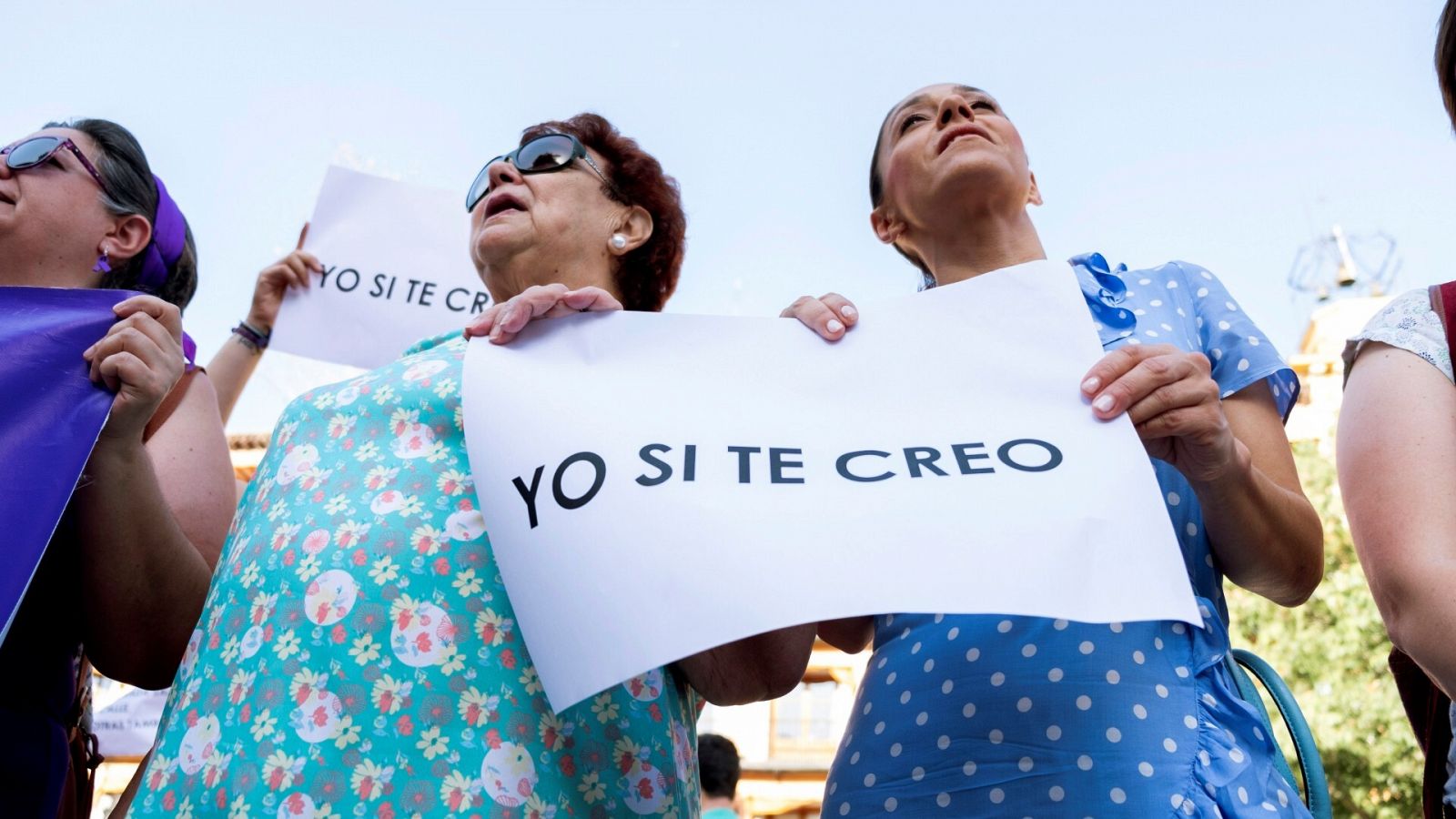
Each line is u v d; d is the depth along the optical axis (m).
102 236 2.75
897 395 1.93
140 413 2.21
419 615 1.86
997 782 1.87
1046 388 1.90
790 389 1.95
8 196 2.68
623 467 1.79
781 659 2.16
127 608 2.28
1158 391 1.84
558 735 1.86
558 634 1.64
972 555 1.67
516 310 2.01
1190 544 2.06
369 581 1.88
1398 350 1.83
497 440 1.86
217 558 2.48
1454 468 1.67
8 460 2.07
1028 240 2.56
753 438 1.86
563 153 2.78
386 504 1.97
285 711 1.79
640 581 1.64
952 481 1.77
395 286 3.84
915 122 2.71
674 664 2.15
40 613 2.29
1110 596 1.64
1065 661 1.92
